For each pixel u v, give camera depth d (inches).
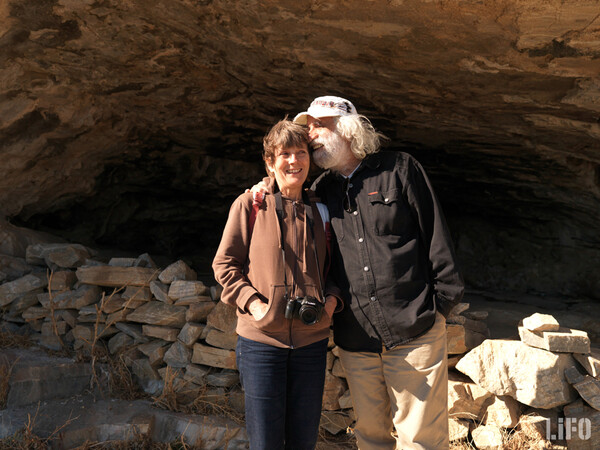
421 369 85.7
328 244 89.7
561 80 116.6
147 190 214.1
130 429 111.3
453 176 198.5
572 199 185.9
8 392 120.1
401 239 86.5
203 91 152.5
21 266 151.5
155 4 114.6
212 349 120.4
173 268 129.0
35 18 121.5
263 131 177.8
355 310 87.7
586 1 92.7
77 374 126.8
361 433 94.1
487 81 122.3
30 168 165.0
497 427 107.3
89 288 137.2
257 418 81.3
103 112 159.5
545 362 102.9
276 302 80.9
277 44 121.0
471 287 229.6
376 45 115.3
